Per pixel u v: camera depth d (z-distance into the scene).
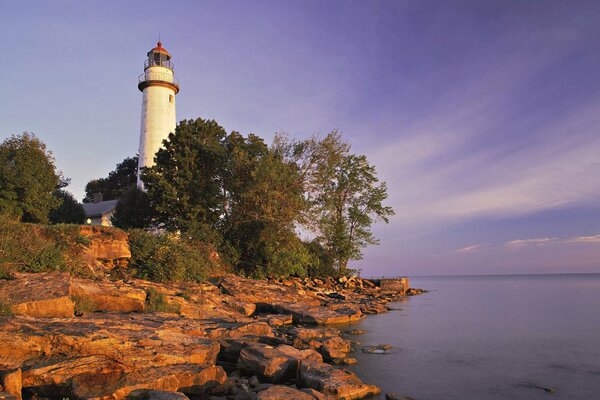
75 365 10.28
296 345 16.84
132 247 25.00
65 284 15.15
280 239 37.88
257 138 41.75
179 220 34.94
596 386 13.35
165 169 36.72
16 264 17.52
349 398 11.87
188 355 12.01
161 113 49.19
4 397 8.30
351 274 52.94
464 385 13.48
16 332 10.73
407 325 25.91
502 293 64.75
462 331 23.58
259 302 27.72
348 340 20.22
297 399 10.48
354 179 51.84
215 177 38.84
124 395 9.88
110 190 71.38
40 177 31.61
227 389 11.64
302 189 38.66
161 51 50.88
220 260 34.56
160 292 20.61
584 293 62.16
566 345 19.55
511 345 19.62
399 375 14.57
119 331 12.39
